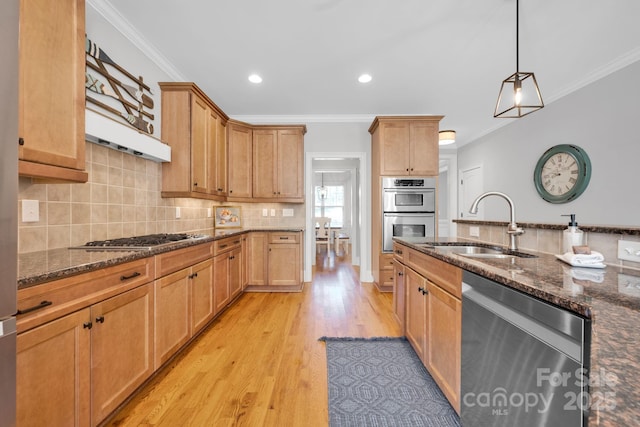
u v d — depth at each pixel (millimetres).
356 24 2227
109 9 2025
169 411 1475
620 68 2764
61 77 1270
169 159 2549
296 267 3648
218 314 2838
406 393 1634
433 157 3721
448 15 2129
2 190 758
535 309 796
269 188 3867
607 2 1995
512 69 2928
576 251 1178
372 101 3746
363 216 4250
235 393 1624
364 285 4008
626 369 412
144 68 2475
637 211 2643
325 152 4273
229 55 2652
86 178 1404
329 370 1860
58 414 1073
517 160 4289
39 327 993
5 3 746
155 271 1684
